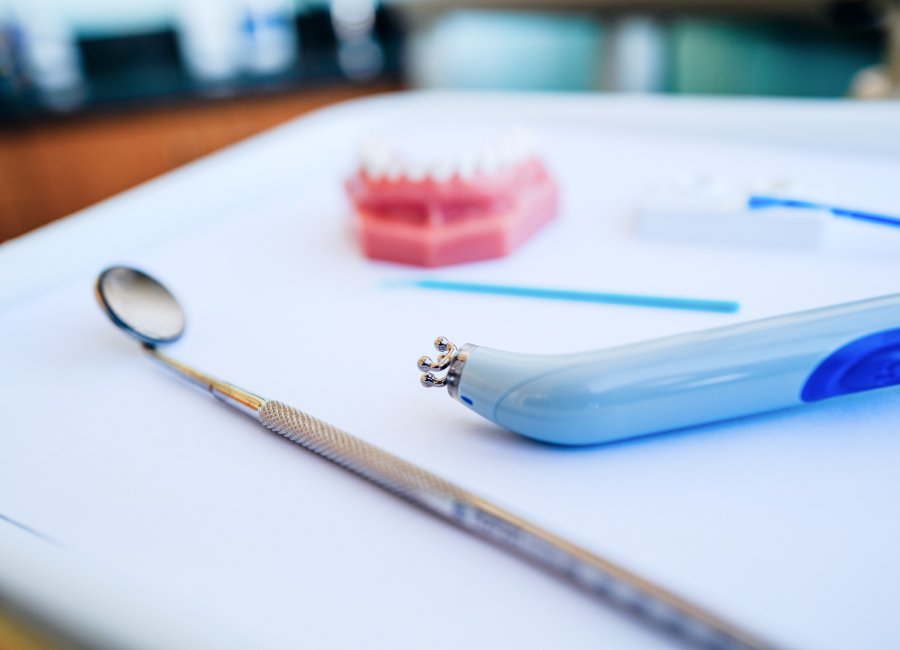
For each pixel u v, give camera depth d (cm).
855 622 20
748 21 101
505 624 21
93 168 153
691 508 24
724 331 27
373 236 43
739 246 42
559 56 138
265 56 176
